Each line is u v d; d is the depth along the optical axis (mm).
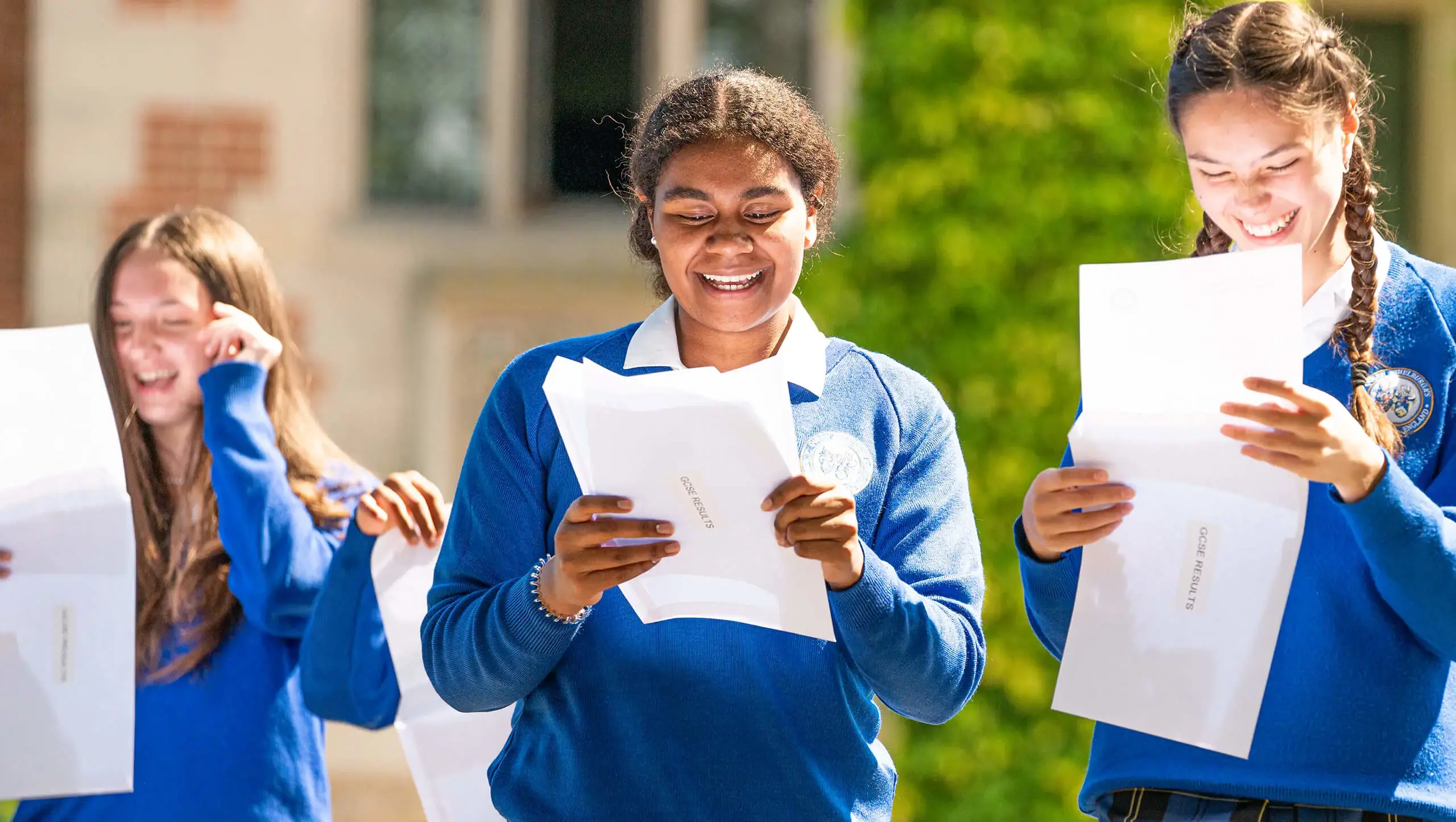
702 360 5348
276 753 6219
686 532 4625
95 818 6047
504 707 5129
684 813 4914
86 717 5602
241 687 6258
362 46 13969
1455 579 4496
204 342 6594
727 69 5359
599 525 4578
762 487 4527
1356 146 5027
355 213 13844
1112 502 4746
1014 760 11625
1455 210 14055
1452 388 4875
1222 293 4559
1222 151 4789
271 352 6621
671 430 4488
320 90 13742
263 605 6277
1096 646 4836
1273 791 4770
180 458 6598
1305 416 4402
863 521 5117
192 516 6484
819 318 12273
